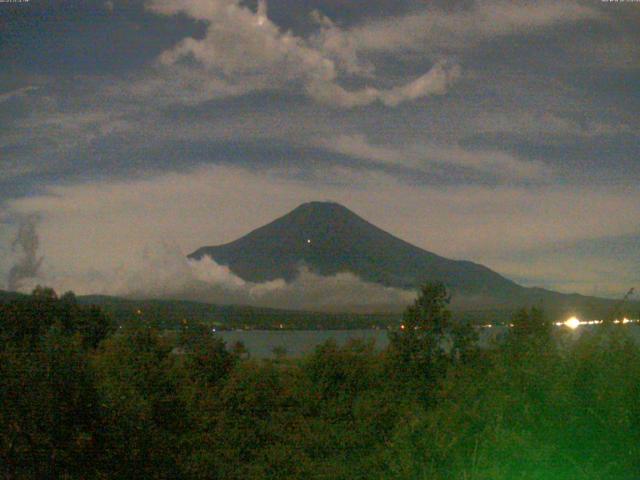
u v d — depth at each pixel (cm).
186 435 1254
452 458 890
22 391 942
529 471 808
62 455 940
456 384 1012
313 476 1254
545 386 860
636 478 797
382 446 1242
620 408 816
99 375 1058
